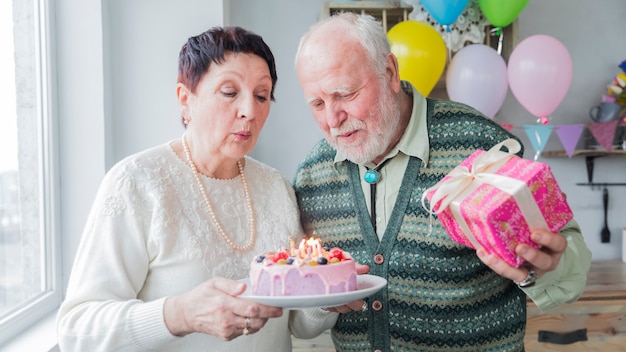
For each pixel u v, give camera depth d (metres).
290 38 3.30
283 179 1.49
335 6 2.91
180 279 1.22
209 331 1.08
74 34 2.18
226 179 1.35
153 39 2.47
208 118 1.25
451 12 2.74
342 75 1.34
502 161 1.19
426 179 1.45
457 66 2.86
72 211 2.18
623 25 3.40
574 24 3.38
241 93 1.24
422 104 1.51
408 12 3.04
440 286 1.42
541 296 1.31
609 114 3.19
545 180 1.11
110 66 2.44
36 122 2.03
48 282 2.08
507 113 3.35
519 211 1.09
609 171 3.39
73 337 1.12
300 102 3.32
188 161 1.31
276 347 1.33
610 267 3.13
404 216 1.44
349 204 1.50
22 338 1.70
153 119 2.48
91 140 2.19
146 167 1.25
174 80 2.48
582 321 2.57
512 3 2.74
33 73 2.01
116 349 1.11
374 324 1.45
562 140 3.07
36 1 2.06
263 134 3.32
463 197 1.15
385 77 1.41
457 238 1.24
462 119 1.48
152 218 1.21
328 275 1.13
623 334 2.58
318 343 2.46
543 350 2.56
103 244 1.19
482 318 1.43
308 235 1.56
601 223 3.41
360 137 1.39
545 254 1.10
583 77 3.38
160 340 1.11
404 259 1.43
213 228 1.28
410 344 1.44
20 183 1.86
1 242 1.70
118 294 1.18
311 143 3.33
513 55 2.91
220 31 1.25
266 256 1.21
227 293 1.06
